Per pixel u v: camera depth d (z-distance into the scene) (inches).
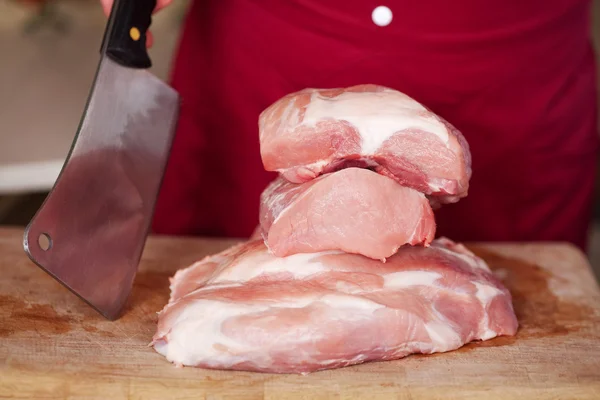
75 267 33.9
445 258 35.1
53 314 35.1
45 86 52.1
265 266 34.2
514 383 32.6
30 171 47.1
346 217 33.2
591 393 32.4
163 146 36.7
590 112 43.3
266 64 41.1
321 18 39.5
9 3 57.6
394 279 34.0
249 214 44.0
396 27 39.1
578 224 44.5
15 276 37.0
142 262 38.4
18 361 32.7
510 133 41.2
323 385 32.3
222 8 41.5
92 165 34.4
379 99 33.6
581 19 41.1
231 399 31.8
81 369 32.5
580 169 43.6
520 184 42.5
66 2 59.5
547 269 38.8
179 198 44.6
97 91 34.6
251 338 32.4
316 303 33.0
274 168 33.7
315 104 33.4
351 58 39.8
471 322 34.0
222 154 43.4
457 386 32.4
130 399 32.0
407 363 33.2
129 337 34.1
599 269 54.9
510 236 43.6
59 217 33.5
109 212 34.9
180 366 32.8
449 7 38.7
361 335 32.7
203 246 39.7
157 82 36.3
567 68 41.2
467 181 33.5
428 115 33.1
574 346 34.3
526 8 39.2
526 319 35.7
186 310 33.2
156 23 55.6
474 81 40.0
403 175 33.4
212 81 42.6
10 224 52.9
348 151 33.1
